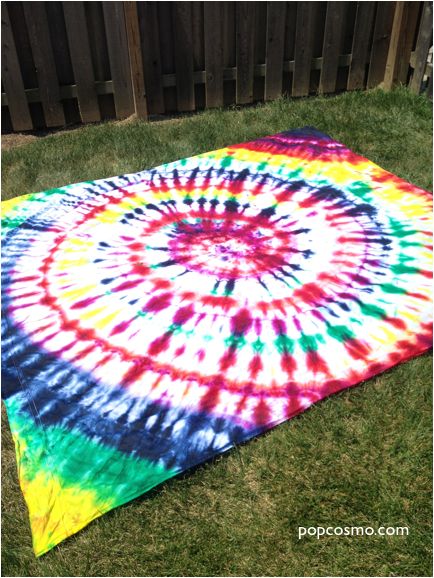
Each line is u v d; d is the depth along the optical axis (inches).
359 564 69.1
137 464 79.7
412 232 126.1
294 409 86.8
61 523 73.4
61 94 179.8
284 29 182.9
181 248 123.7
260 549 70.8
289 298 108.7
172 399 89.0
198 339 99.9
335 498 75.7
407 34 182.9
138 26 167.3
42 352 98.4
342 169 149.7
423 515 73.7
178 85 186.4
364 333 100.3
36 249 124.5
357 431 83.7
